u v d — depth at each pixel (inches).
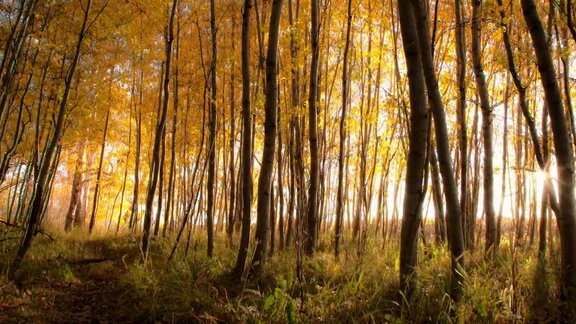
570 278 147.9
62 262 282.8
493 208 275.9
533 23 152.7
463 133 292.5
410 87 162.1
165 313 176.9
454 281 162.2
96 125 519.2
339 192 319.6
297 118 344.2
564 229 150.2
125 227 606.5
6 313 175.6
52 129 408.5
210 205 309.9
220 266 257.6
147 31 427.8
